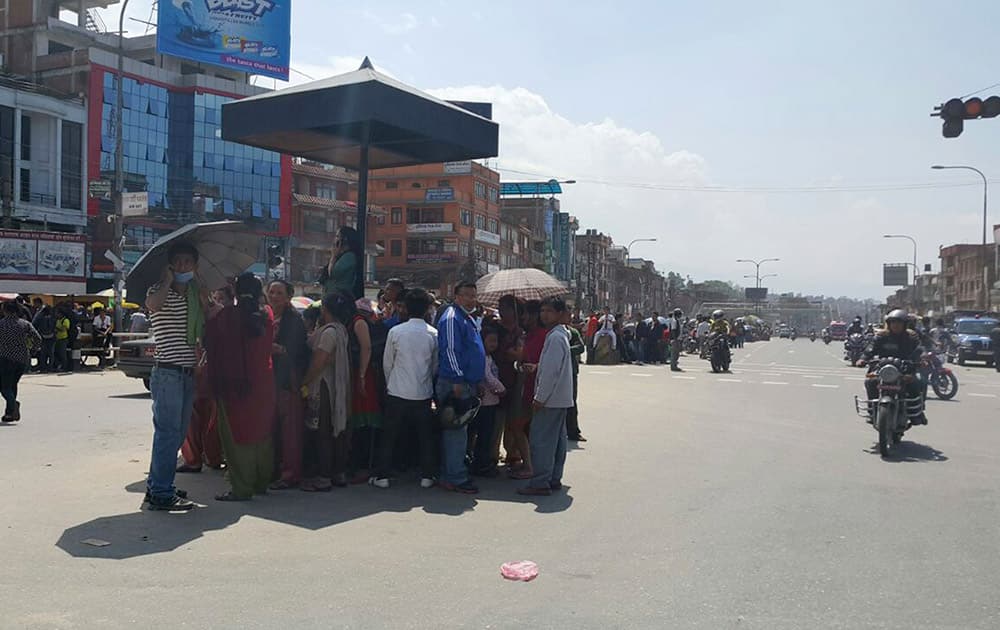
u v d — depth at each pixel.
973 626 4.59
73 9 64.81
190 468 8.52
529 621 4.55
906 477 8.98
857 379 23.83
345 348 7.82
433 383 8.11
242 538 6.09
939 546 6.21
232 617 4.50
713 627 4.52
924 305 121.81
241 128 10.08
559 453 8.07
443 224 74.69
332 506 7.21
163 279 6.70
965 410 16.14
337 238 9.31
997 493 8.15
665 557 5.86
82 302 29.50
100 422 12.02
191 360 6.88
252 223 62.38
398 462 8.97
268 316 7.41
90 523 6.37
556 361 7.73
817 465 9.68
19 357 11.98
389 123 9.32
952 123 18.11
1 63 58.78
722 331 27.30
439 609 4.71
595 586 5.20
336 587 5.05
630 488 8.26
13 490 7.44
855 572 5.55
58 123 52.69
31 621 4.36
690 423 13.37
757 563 5.74
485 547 6.05
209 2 60.31
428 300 8.10
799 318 191.62
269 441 7.50
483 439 8.81
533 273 10.61
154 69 58.88
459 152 11.74
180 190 59.81
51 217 51.81
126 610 4.57
